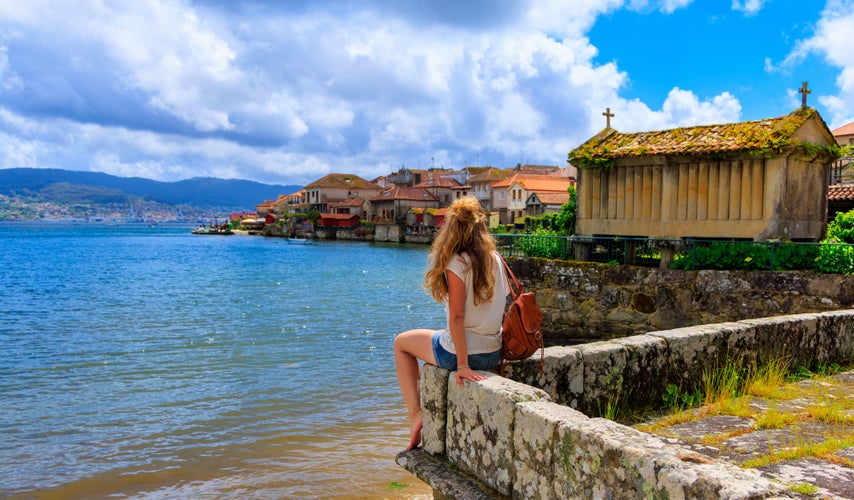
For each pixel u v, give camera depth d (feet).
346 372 46.70
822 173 47.62
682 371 19.99
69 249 279.49
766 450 15.42
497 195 290.56
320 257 219.20
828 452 14.96
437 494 13.61
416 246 301.63
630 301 47.70
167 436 31.81
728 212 45.91
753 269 42.63
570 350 17.22
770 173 43.68
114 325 70.69
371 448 29.91
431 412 14.17
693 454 9.78
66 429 32.94
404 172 425.69
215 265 179.42
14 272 152.97
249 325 70.85
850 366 25.57
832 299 38.73
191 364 49.65
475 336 13.60
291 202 519.60
